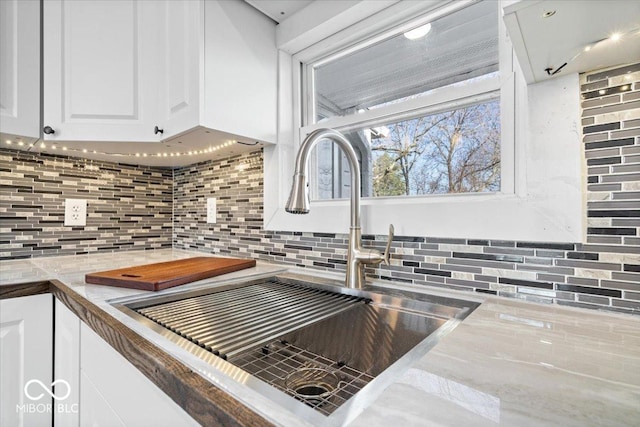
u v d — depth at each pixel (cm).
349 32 113
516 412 33
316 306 84
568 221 70
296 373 72
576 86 70
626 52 60
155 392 49
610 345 50
